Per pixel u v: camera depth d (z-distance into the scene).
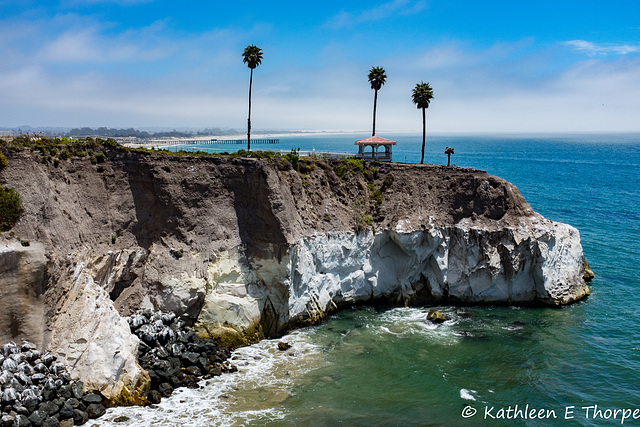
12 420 28.62
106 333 34.19
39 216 35.97
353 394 36.34
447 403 35.56
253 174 47.91
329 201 55.19
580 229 87.19
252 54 69.12
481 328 48.44
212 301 43.84
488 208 56.28
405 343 44.94
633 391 37.38
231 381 37.47
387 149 69.62
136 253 42.97
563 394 37.00
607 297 56.72
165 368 36.44
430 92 71.81
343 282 53.03
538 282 54.50
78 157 42.47
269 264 46.34
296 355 42.12
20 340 32.38
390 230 54.72
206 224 46.03
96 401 32.09
